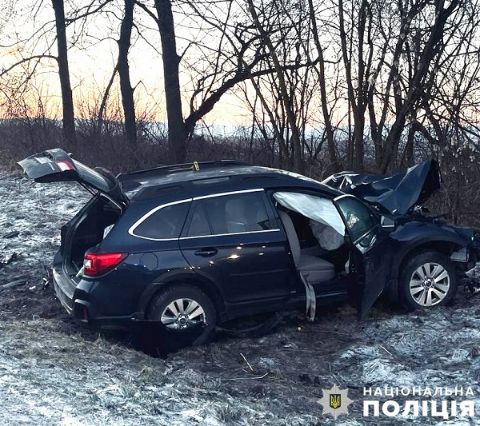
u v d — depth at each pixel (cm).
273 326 753
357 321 784
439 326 746
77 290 703
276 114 1530
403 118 1300
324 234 807
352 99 1340
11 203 1579
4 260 1081
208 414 515
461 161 1290
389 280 792
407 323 758
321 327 773
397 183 852
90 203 812
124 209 713
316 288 759
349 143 1414
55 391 531
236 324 779
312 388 622
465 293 877
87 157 2031
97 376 584
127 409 510
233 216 734
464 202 1285
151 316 698
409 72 1304
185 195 725
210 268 713
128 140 2089
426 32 1278
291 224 757
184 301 708
